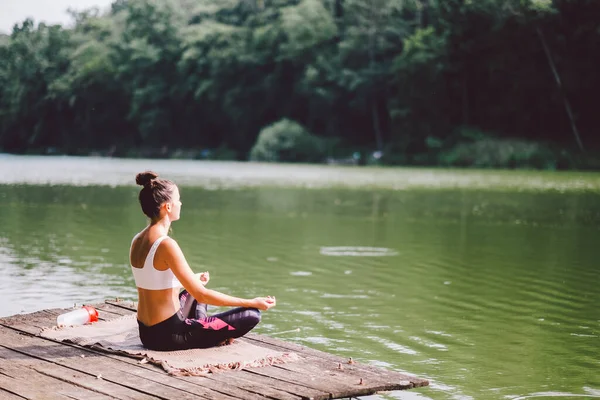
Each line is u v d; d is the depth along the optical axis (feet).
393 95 183.01
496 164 147.43
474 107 167.43
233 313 18.26
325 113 190.80
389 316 26.94
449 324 25.90
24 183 95.50
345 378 16.24
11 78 244.63
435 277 34.17
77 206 65.46
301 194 79.87
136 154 220.23
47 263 36.29
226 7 230.68
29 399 14.71
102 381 15.85
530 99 157.99
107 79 228.22
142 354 17.47
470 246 43.47
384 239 46.26
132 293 29.63
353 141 188.85
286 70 198.29
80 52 234.17
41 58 241.76
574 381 20.16
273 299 18.42
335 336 24.21
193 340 17.93
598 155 146.30
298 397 14.94
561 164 142.82
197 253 40.27
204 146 218.59
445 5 159.22
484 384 19.76
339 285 32.19
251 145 205.87
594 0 144.36
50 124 242.58
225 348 18.17
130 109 228.43
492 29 151.02
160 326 17.67
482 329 25.34
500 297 30.27
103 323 20.54
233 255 39.75
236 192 82.17
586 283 33.06
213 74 203.41
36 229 49.60
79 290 30.09
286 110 199.93
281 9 201.57
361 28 182.91
